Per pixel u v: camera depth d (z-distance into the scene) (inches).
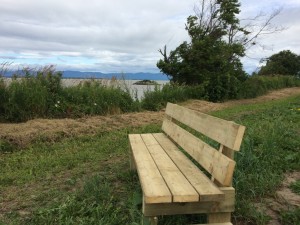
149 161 142.2
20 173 211.8
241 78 847.1
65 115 396.5
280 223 130.3
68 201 155.6
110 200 154.9
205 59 753.6
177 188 107.7
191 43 782.5
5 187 189.0
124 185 180.2
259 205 144.4
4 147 270.4
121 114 441.7
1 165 234.8
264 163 186.9
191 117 154.9
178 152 159.3
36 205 162.4
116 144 281.4
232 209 107.8
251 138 220.7
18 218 148.1
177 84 668.7
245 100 784.3
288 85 1296.8
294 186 162.6
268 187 159.0
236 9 888.9
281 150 216.2
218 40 819.4
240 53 844.6
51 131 308.0
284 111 402.0
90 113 415.8
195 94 692.7
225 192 107.1
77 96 423.5
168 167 133.3
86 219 138.3
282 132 249.9
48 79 414.9
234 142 105.7
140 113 459.8
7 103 358.3
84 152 256.7
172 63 770.8
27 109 369.4
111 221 134.7
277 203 146.6
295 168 190.7
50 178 201.3
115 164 222.4
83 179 196.5
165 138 194.7
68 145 282.0
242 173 159.8
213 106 609.6
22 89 368.8
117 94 465.7
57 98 402.3
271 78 1159.6
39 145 282.4
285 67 1723.7
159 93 564.4
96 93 442.0
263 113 409.4
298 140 237.3
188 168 131.7
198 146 135.6
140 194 154.4
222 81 748.0
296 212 132.9
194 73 752.3
